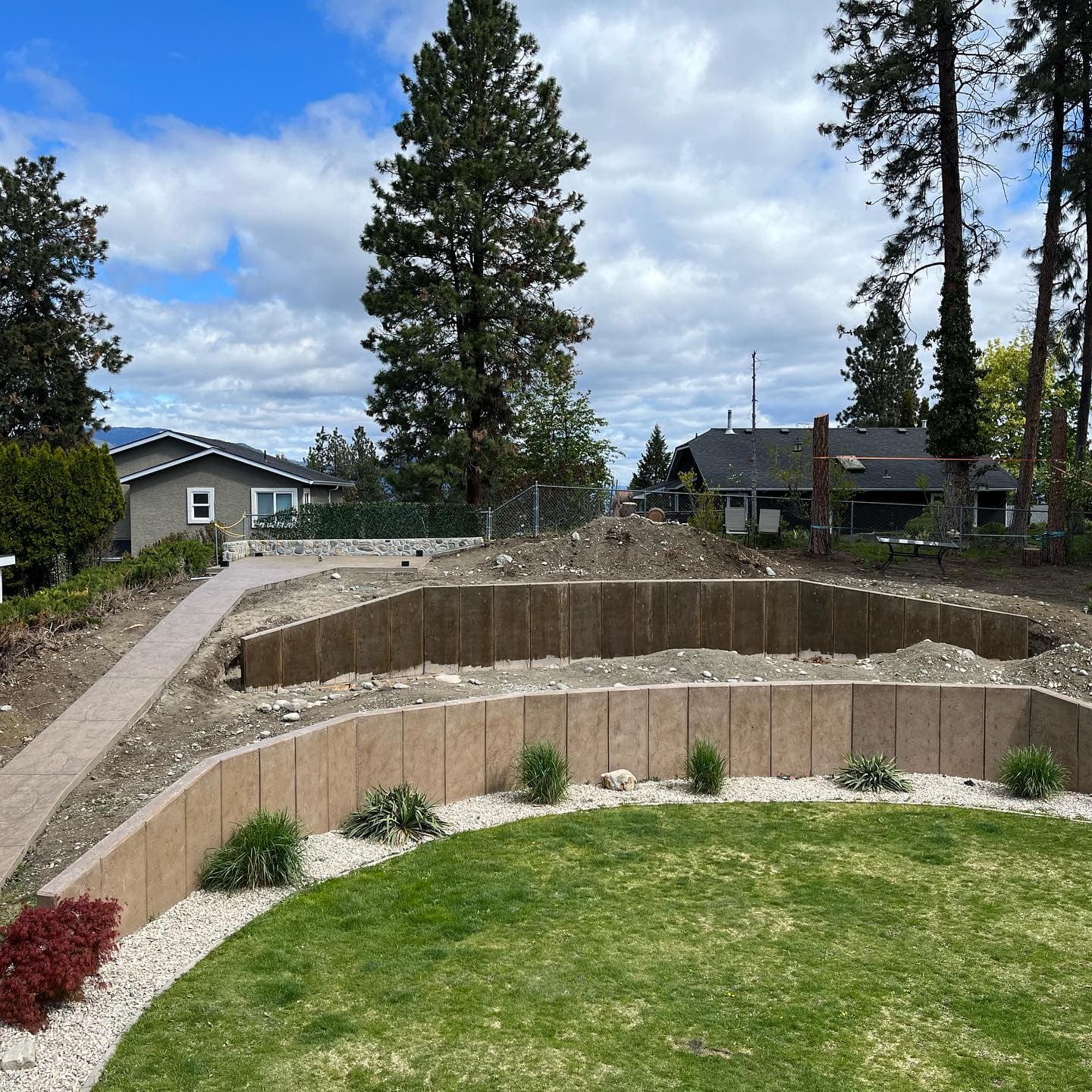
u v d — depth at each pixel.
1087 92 22.56
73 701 10.05
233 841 7.84
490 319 26.38
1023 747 11.85
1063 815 10.38
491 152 25.38
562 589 16.95
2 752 8.67
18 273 32.91
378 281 26.08
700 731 11.55
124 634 12.66
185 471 32.59
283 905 7.37
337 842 8.88
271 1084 4.96
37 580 20.55
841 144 23.98
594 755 11.18
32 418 33.12
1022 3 22.55
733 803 10.56
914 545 21.34
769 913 7.51
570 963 6.52
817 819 10.04
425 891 7.79
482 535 23.58
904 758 11.92
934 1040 5.57
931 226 24.00
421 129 25.50
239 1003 5.81
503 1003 5.91
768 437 42.53
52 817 7.52
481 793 10.64
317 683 13.63
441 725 10.29
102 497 20.67
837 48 23.58
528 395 32.56
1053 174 22.88
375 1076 5.06
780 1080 5.09
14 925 5.49
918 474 38.31
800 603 18.00
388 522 23.27
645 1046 5.43
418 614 15.82
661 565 19.42
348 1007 5.82
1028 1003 6.07
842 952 6.80
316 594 16.03
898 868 8.59
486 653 16.47
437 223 25.16
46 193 33.62
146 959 6.29
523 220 26.59
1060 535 21.59
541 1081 5.04
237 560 20.92
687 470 44.78
